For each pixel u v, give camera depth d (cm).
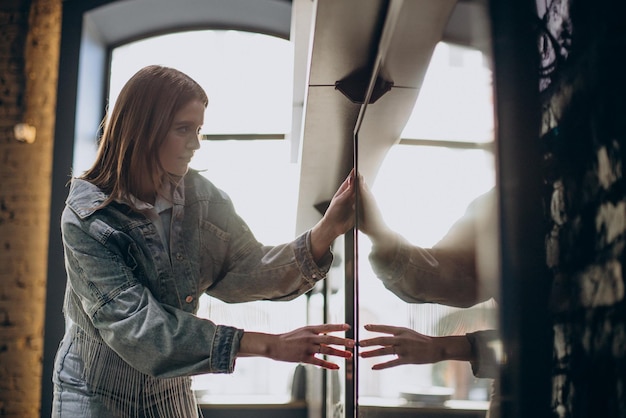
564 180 34
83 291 142
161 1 432
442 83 60
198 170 167
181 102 149
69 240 144
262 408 411
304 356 134
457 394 55
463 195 51
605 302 30
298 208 310
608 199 30
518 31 39
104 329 139
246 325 423
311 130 183
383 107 113
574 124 33
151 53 467
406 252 83
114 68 462
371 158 131
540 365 37
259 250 168
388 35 109
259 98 466
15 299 394
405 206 84
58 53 415
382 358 109
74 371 148
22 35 416
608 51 30
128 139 147
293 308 430
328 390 306
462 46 53
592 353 31
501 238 42
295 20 156
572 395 33
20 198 402
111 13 432
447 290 57
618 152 29
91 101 433
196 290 155
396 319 94
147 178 150
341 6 110
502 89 42
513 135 40
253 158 457
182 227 156
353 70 143
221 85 466
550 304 35
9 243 398
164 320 134
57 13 420
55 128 404
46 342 384
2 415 383
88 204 145
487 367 45
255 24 464
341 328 136
